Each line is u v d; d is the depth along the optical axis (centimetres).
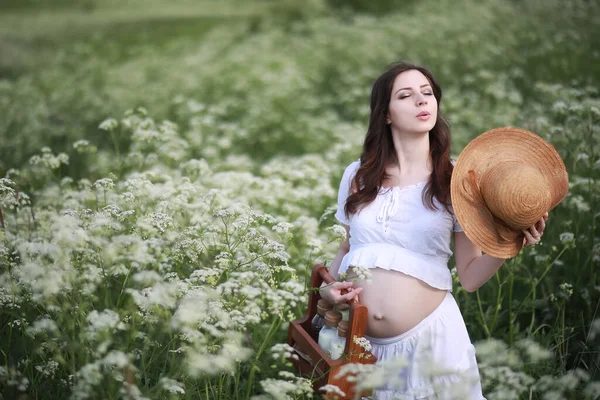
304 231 388
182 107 768
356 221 278
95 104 809
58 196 401
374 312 263
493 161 258
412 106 271
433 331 260
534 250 355
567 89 513
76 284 265
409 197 269
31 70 1274
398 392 258
